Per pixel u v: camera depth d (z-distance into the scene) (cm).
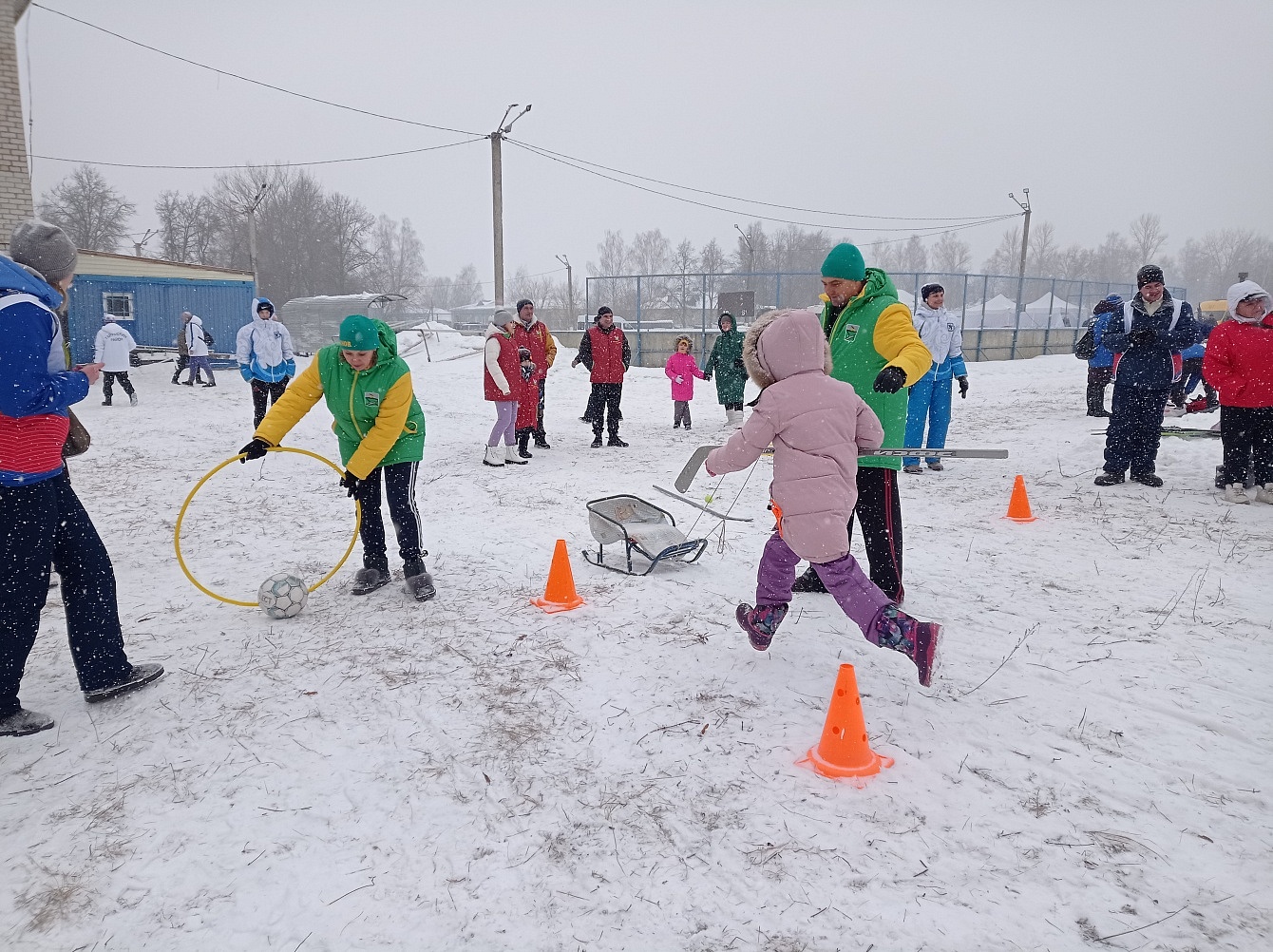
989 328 2778
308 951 207
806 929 209
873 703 327
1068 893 219
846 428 327
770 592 355
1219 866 227
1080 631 395
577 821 257
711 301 2655
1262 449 635
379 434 440
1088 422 1138
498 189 2453
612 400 1067
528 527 630
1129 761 281
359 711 334
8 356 287
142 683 354
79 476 889
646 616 431
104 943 212
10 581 307
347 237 6159
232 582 512
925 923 210
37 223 325
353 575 523
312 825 259
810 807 260
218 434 1207
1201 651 366
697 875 231
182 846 250
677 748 298
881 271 421
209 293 2245
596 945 206
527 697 341
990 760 284
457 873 235
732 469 340
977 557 524
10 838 256
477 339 2619
